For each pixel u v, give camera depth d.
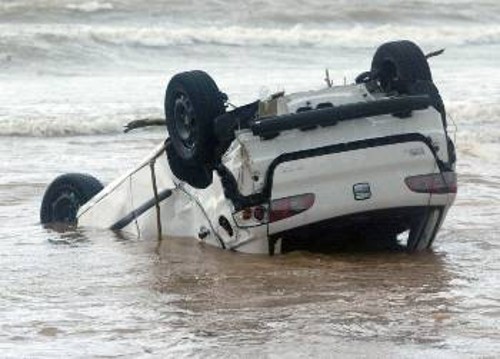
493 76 97.06
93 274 30.69
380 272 30.12
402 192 30.42
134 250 33.81
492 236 35.66
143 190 35.59
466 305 26.25
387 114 30.58
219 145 30.58
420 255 32.50
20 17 141.62
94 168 53.94
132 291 28.53
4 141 65.44
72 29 128.12
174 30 129.25
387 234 32.91
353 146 29.97
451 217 39.09
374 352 22.30
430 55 32.44
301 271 30.20
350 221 30.58
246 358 22.16
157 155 34.53
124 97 85.00
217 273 30.09
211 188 31.77
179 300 27.38
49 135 68.81
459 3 166.75
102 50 119.44
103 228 37.72
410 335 23.58
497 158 54.94
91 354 22.67
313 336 23.64
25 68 110.81
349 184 30.05
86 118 71.69
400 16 158.00
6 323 25.23
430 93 31.41
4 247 35.19
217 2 152.25
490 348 22.52
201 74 30.95
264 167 29.80
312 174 29.83
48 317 25.81
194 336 23.94
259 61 118.56
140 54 119.94
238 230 31.44
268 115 30.88
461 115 72.69
